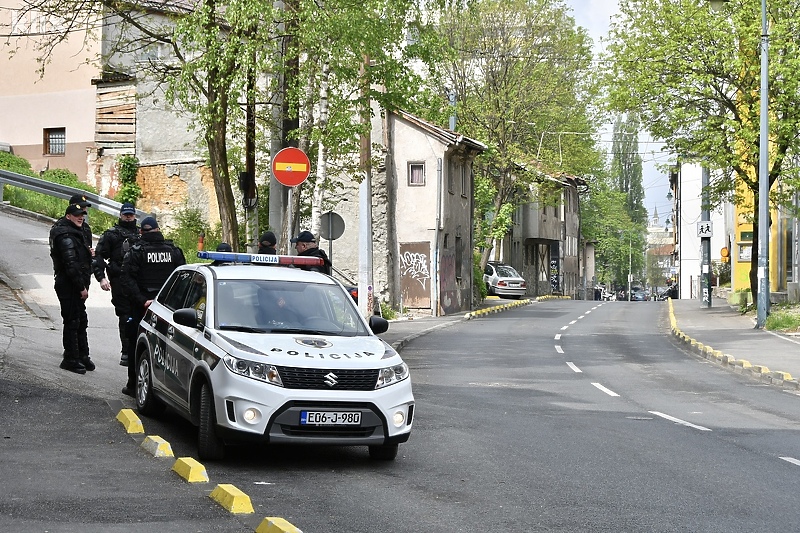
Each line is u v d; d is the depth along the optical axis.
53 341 16.08
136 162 39.91
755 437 11.81
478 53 52.91
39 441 9.70
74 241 13.51
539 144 56.62
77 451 9.33
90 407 11.66
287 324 9.91
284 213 20.42
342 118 20.69
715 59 34.12
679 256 84.12
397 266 39.97
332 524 7.01
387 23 20.64
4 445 9.40
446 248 41.38
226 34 19.47
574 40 53.34
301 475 8.88
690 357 23.77
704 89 34.06
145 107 39.72
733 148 35.00
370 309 28.22
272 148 20.53
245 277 10.38
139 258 12.72
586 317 40.44
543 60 53.66
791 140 33.94
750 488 8.66
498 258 62.50
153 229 12.85
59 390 12.39
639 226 129.12
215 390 8.98
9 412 10.91
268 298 10.14
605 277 120.06
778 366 20.08
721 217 80.81
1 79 42.56
